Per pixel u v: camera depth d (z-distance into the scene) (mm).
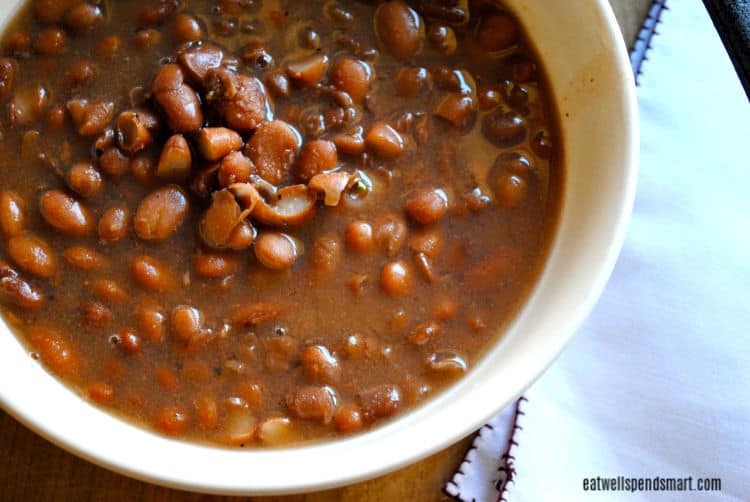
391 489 376
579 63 368
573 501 379
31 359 355
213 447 352
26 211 363
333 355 359
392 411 357
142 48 372
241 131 365
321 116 371
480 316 365
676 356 389
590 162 364
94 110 364
